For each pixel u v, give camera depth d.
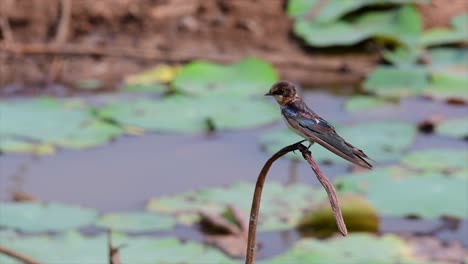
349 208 11.61
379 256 10.87
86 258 10.59
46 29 16.86
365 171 12.91
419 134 14.49
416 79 16.34
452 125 14.60
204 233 11.50
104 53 16.62
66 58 16.56
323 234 11.60
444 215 11.80
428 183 12.49
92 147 13.84
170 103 15.11
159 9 17.33
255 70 15.99
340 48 17.23
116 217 11.78
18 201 12.16
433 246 11.23
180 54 16.81
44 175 13.02
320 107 15.52
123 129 14.38
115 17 17.14
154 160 13.53
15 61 16.38
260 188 7.06
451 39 17.42
